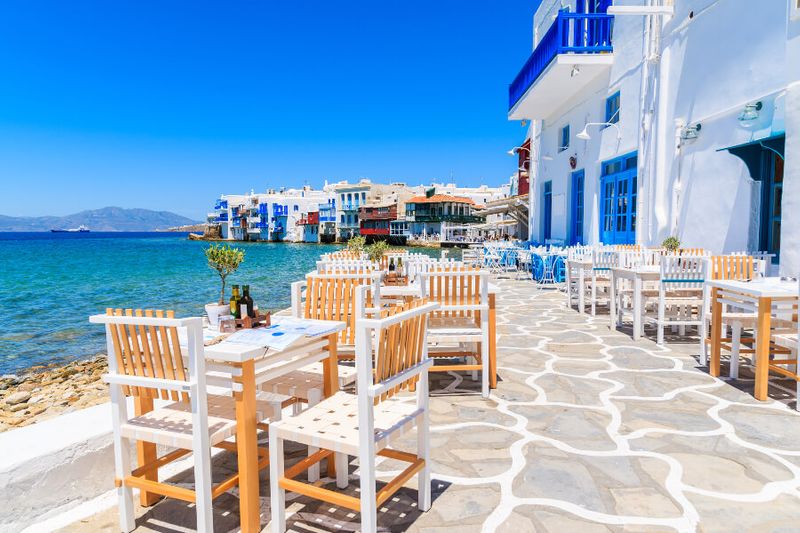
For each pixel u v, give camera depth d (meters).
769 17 6.84
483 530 2.52
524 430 3.72
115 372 2.55
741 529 2.49
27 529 2.66
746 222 7.39
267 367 2.79
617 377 4.99
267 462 2.63
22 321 14.01
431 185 89.25
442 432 3.71
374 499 2.35
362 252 8.88
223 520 2.67
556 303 10.04
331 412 2.71
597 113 12.27
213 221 127.00
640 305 6.55
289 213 100.19
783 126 6.56
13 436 2.96
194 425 2.37
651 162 9.70
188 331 2.34
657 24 9.53
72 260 44.50
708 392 4.51
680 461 3.20
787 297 4.12
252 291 18.22
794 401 4.25
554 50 11.67
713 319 4.95
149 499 2.81
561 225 15.03
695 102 8.42
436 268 5.93
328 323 3.20
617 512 2.65
